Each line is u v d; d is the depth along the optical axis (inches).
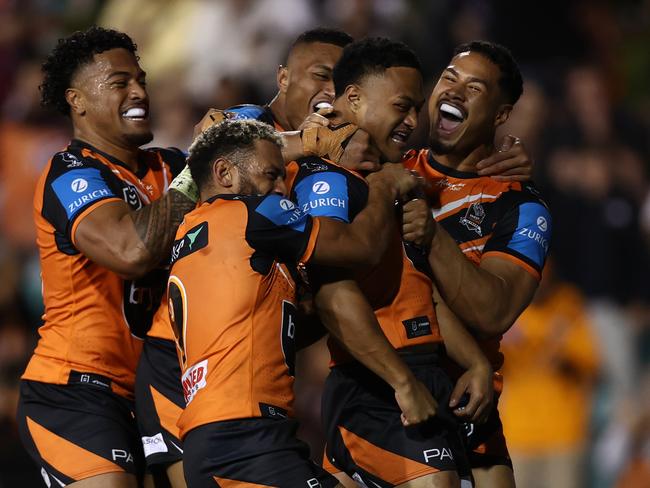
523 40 1809.8
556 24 1817.2
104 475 751.1
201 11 1747.0
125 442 764.6
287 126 835.4
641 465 1332.4
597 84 1711.4
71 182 767.1
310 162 724.0
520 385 1322.6
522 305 754.8
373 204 704.4
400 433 721.0
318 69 808.3
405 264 735.7
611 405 1391.5
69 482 756.0
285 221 680.4
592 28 1840.6
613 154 1635.1
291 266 695.7
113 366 773.9
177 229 736.3
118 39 802.8
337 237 683.4
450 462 714.8
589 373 1343.5
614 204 1578.5
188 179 744.3
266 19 1678.2
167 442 735.1
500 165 788.6
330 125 744.3
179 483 740.0
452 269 728.3
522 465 1318.9
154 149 832.9
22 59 1769.2
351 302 694.5
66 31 1844.2
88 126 797.2
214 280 679.1
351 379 741.3
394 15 1689.2
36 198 784.3
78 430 762.2
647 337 1515.7
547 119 1663.4
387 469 724.0
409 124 737.0
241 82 1605.6
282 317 687.7
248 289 676.7
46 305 792.9
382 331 700.0
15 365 1317.7
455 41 1739.7
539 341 1327.5
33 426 774.5
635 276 1553.9
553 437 1317.7
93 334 770.8
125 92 793.6
